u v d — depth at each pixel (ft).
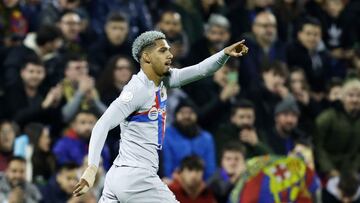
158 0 171.63
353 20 176.96
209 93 146.92
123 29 150.41
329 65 166.61
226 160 128.67
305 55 163.53
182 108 134.31
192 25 164.96
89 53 149.89
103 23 160.35
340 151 147.74
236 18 168.45
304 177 122.62
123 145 81.76
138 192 81.00
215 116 144.87
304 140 138.82
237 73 153.28
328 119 147.02
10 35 152.87
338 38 175.73
